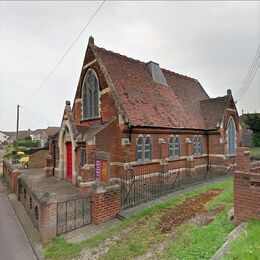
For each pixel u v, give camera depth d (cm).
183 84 2409
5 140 10956
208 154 2114
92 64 1706
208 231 661
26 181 1202
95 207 895
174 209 952
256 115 3950
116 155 1455
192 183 1516
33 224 959
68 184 1528
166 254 590
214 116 2117
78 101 1930
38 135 9631
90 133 1413
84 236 793
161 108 1788
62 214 977
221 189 1268
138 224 831
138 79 1827
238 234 564
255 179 631
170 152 1755
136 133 1493
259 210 624
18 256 715
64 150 1688
